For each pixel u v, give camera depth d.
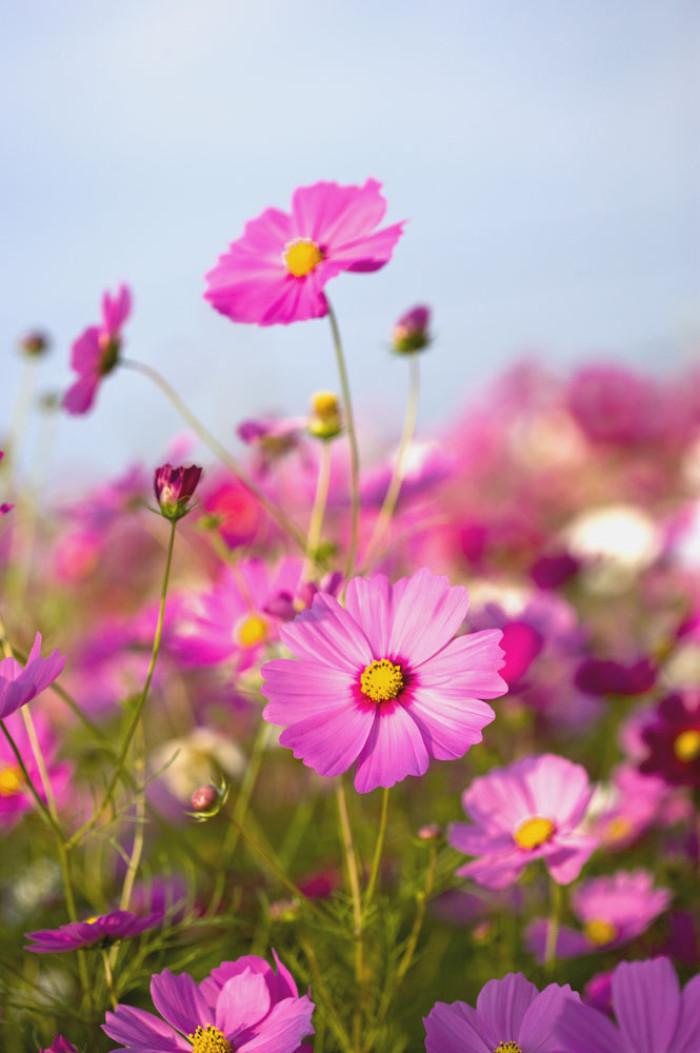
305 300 0.80
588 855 0.79
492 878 0.80
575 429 2.09
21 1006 0.80
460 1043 0.69
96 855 0.98
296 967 0.83
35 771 0.86
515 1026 0.70
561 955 0.87
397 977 0.83
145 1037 0.71
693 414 2.08
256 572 0.91
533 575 1.15
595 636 1.23
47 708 1.23
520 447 2.19
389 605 0.75
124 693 1.09
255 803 1.21
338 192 0.81
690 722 0.90
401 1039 0.83
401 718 0.73
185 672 1.19
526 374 2.36
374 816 1.01
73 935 0.74
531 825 0.80
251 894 0.93
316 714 0.73
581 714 1.14
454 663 0.73
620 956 0.90
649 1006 0.66
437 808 1.02
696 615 1.04
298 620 0.75
